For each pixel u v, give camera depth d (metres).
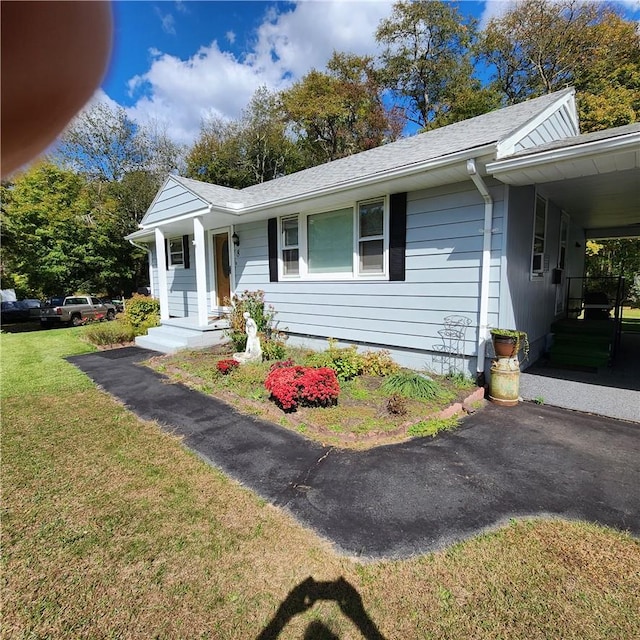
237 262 8.51
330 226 6.55
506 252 4.55
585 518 2.39
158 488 2.77
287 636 1.64
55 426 3.95
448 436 3.61
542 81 15.99
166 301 8.96
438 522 2.37
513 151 4.38
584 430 3.72
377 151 7.59
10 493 2.71
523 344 5.19
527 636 1.63
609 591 1.84
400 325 5.60
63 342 9.62
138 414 4.30
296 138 22.66
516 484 2.79
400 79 20.45
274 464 3.11
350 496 2.65
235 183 21.77
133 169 22.09
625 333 9.16
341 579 1.93
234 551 2.13
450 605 1.78
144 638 1.64
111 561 2.06
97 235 17.97
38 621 1.72
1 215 14.80
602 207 6.95
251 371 5.37
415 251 5.34
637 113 12.02
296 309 7.18
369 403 4.28
